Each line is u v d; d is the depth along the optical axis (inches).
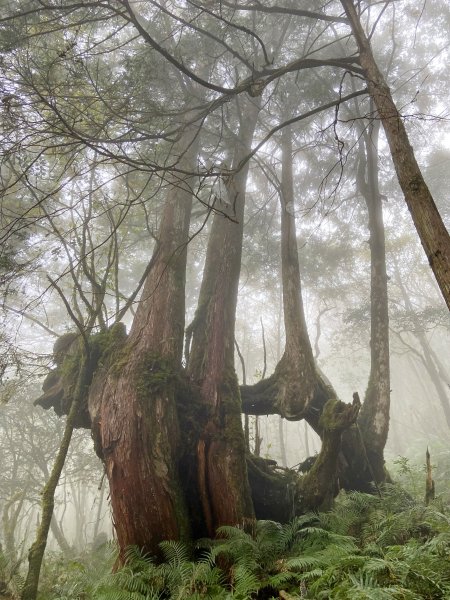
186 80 395.5
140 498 232.4
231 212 386.3
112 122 309.7
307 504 286.8
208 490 257.3
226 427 281.0
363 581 167.2
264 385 354.3
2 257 307.6
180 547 212.4
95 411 272.8
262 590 196.9
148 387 265.7
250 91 231.9
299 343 351.3
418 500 312.7
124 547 229.8
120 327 320.5
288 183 443.5
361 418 363.6
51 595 284.4
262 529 248.7
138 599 179.8
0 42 268.2
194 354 328.2
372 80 205.8
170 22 378.9
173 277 330.3
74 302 335.9
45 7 219.1
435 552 185.8
